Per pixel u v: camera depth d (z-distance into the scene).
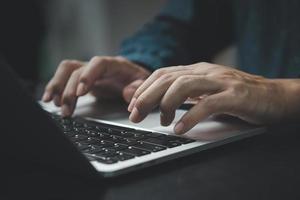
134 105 0.56
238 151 0.52
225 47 1.34
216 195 0.38
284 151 0.52
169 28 1.14
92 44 2.48
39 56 2.24
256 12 1.13
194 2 1.22
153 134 0.56
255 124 0.61
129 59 0.97
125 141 0.52
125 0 2.40
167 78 0.57
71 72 0.82
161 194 0.39
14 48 2.13
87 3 2.45
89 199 0.38
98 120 0.68
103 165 0.43
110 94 0.89
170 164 0.47
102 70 0.81
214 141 0.52
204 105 0.54
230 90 0.57
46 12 2.31
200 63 0.65
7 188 0.41
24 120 0.40
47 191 0.40
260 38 1.12
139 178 0.43
